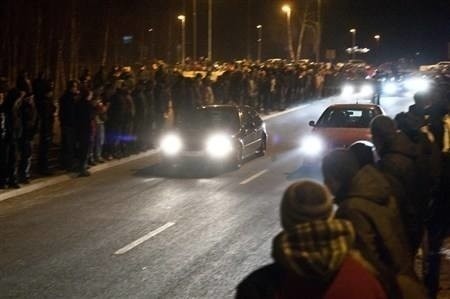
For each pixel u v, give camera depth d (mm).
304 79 53500
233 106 25578
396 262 5332
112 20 75750
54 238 14062
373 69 77625
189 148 23391
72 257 12570
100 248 13219
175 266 11945
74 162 22578
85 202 18000
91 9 70000
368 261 4238
